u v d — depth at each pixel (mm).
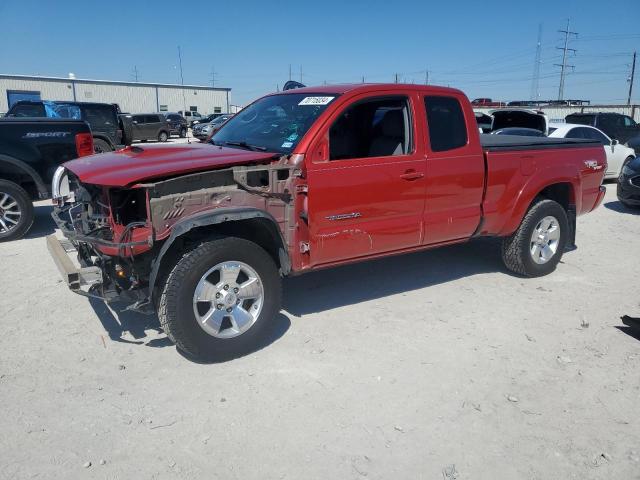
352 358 4055
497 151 5234
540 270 5938
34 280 5637
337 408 3412
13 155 7180
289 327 4574
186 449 3008
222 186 3812
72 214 4562
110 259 3836
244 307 4051
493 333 4531
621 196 9891
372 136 5191
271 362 3971
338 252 4383
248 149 4445
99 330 4469
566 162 5891
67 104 15688
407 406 3445
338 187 4234
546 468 2902
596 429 3244
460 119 4996
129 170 3688
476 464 2924
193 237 3848
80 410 3350
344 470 2859
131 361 3963
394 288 5562
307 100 4637
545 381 3777
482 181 5160
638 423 3309
